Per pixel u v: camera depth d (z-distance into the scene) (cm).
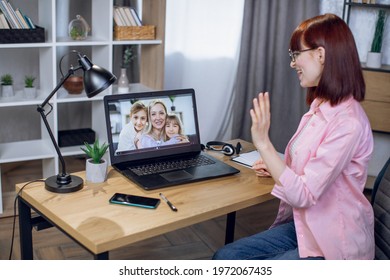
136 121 254
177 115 265
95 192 227
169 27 451
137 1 436
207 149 283
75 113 451
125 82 402
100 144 401
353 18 441
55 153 379
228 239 306
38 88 424
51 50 361
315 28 216
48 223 235
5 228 342
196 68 470
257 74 467
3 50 408
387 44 433
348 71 215
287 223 245
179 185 238
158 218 208
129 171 245
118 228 199
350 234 216
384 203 233
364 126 217
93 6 395
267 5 454
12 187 395
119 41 384
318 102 230
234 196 230
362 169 219
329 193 218
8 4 349
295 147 229
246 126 484
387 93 407
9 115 428
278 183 215
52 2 352
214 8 462
